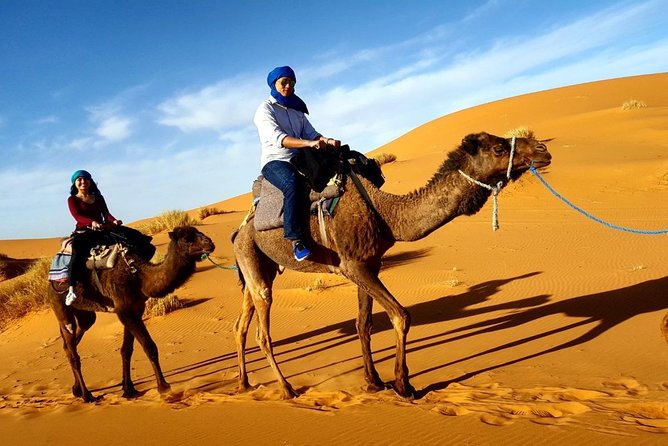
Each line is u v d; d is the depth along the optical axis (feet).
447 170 23.99
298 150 25.36
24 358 45.09
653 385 22.68
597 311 35.37
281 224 25.39
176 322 48.96
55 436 24.76
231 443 21.16
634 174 85.40
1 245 173.68
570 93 208.95
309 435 20.98
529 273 49.47
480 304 41.88
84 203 31.83
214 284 59.82
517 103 204.23
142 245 32.12
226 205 187.01
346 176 24.86
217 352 39.27
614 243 56.34
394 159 140.05
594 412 20.04
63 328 32.07
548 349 29.48
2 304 59.36
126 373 31.01
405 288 50.49
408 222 24.38
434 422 20.68
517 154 23.20
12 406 32.01
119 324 49.47
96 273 30.35
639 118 129.80
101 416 27.40
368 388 26.17
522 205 80.84
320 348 36.42
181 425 24.21
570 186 84.99
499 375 26.20
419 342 34.45
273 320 46.24
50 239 181.37
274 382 30.27
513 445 17.89
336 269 25.72
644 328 30.73
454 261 58.59
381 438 19.83
